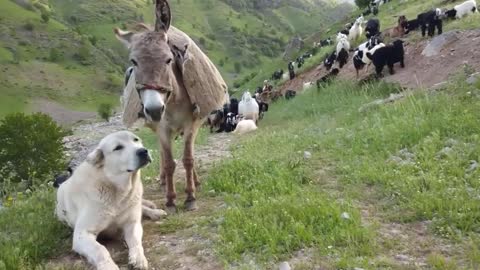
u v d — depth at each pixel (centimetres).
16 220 292
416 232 244
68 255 252
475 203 258
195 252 242
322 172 349
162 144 301
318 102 782
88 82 3991
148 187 366
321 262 216
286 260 223
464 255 217
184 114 295
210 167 405
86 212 246
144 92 250
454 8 834
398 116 462
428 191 283
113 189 248
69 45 4381
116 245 256
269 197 290
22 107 3400
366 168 333
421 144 366
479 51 626
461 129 380
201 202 312
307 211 260
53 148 555
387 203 280
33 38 4362
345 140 428
